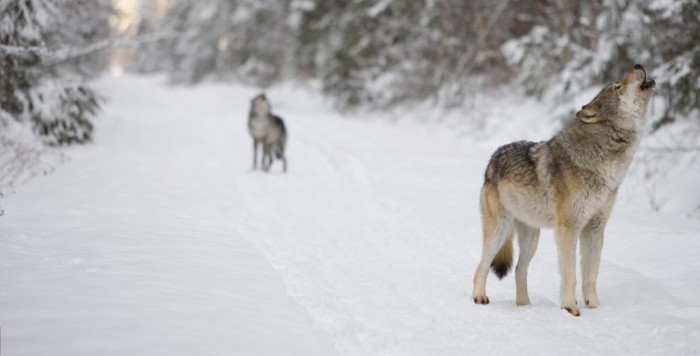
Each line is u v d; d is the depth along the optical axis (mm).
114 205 19812
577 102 33969
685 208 21734
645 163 26484
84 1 35719
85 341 8641
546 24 45375
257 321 10430
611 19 35719
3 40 25203
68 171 25516
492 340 10828
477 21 52875
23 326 9008
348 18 60219
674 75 25359
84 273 12000
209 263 13680
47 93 30812
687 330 10828
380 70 59531
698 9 25422
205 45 104938
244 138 44406
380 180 28797
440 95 53688
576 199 12477
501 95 51250
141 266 12789
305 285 13516
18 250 13578
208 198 22578
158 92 90875
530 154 13172
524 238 13641
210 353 8797
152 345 8773
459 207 22984
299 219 20812
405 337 10797
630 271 14852
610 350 10344
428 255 17344
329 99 67125
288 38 86062
